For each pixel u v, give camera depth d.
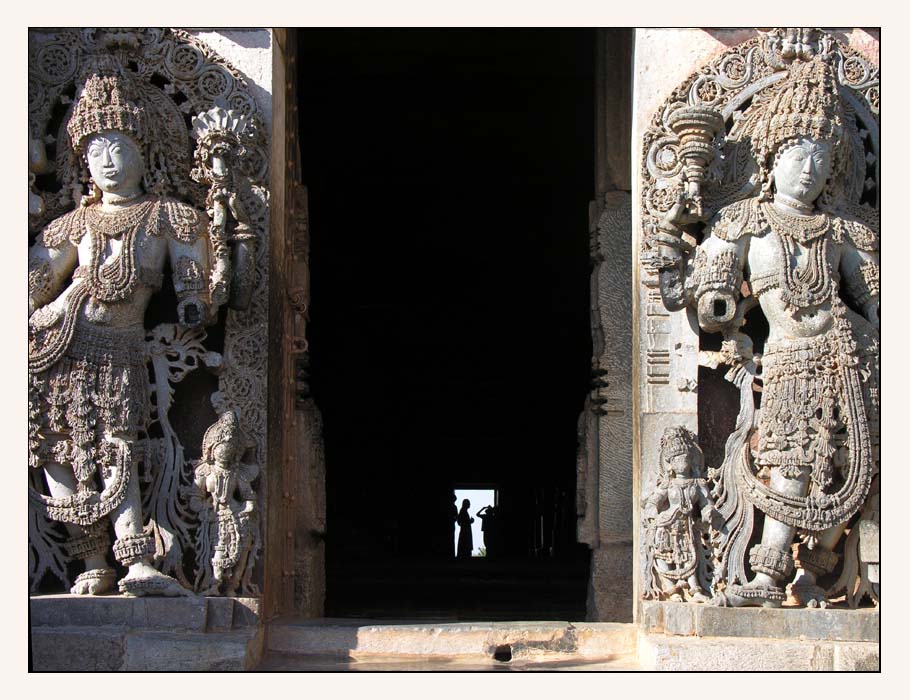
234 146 5.73
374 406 14.52
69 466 5.51
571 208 12.80
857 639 5.32
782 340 5.58
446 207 12.96
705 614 5.37
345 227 13.15
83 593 5.43
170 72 5.88
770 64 5.87
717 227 5.64
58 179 5.77
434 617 7.19
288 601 6.38
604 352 6.98
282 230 6.18
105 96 5.57
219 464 5.51
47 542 5.55
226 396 5.70
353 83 11.16
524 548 15.09
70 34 5.84
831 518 5.40
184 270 5.59
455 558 13.62
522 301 13.80
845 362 5.47
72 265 5.63
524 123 11.65
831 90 5.58
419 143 11.99
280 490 6.10
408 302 13.87
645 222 5.79
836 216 5.67
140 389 5.58
